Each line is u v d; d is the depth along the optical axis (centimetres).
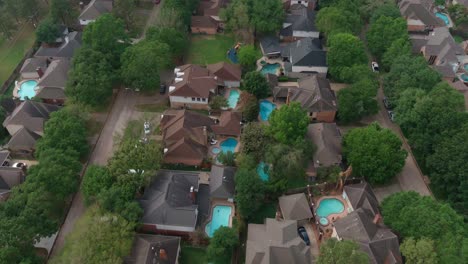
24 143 10588
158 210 8719
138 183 9006
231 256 8538
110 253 7500
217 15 15475
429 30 15438
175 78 12456
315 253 8819
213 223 9294
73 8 15562
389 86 11988
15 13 14700
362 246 8069
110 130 11412
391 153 9650
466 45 14375
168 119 11369
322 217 9431
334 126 11119
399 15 14512
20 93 12612
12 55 14150
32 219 8056
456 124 10031
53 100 12062
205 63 13825
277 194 9762
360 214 8644
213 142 11050
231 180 9750
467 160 9112
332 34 13288
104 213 8400
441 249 7606
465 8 15812
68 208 9519
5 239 7431
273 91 12350
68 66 12556
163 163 10494
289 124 10012
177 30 13625
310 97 11681
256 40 14825
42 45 14362
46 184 8831
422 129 10469
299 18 14875
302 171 9931
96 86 11281
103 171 9144
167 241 8300
